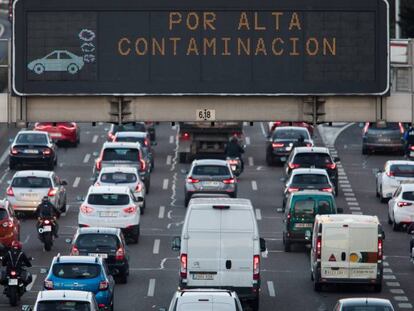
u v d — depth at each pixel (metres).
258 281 101.12
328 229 110.06
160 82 97.75
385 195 156.88
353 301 88.38
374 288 111.62
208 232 101.12
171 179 171.75
